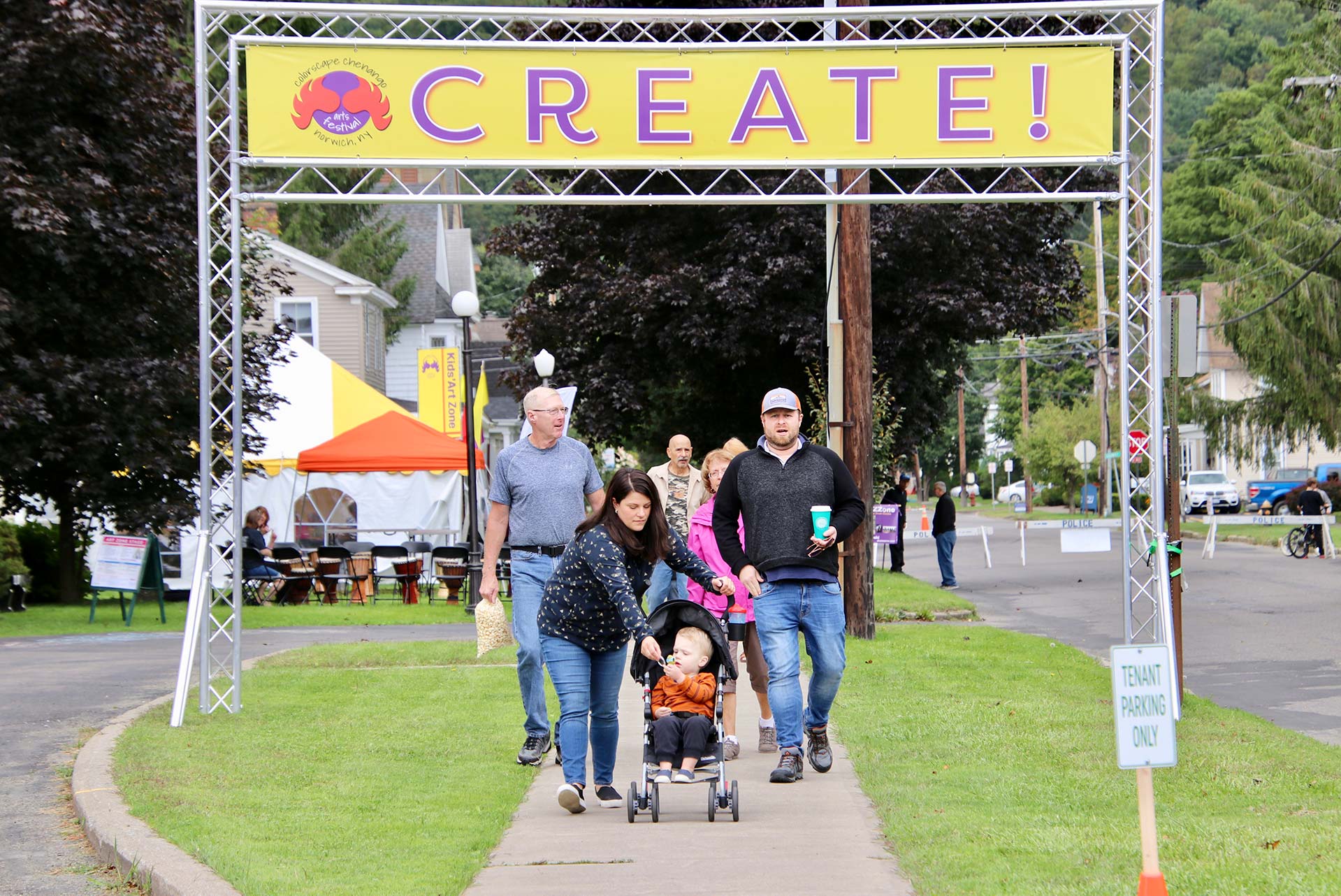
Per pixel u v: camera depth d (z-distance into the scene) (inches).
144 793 454.3
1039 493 4832.7
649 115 678.5
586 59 677.3
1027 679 730.2
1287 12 4916.3
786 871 367.6
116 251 1208.2
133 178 1278.3
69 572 1392.7
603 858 385.7
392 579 1626.5
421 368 2015.3
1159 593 630.5
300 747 550.3
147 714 634.2
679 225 1611.7
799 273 1508.4
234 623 646.5
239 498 652.7
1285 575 1525.6
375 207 3634.4
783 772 492.4
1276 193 2508.6
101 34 1189.1
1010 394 6176.2
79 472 1274.6
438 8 674.2
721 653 442.3
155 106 1275.8
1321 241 2412.6
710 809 432.8
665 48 676.1
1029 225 1576.0
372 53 671.1
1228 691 722.8
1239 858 355.3
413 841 398.9
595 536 442.0
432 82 673.0
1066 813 422.6
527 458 526.0
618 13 681.6
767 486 495.2
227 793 459.8
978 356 7017.7
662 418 1845.5
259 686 730.2
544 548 521.3
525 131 677.3
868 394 950.4
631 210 1624.0
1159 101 662.5
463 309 1348.4
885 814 429.7
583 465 530.6
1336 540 2134.6
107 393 1217.4
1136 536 688.4
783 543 492.7
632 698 708.7
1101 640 987.3
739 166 681.0
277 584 1497.3
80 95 1239.5
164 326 1315.2
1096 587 1475.1
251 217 2536.9
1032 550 2338.8
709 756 439.8
